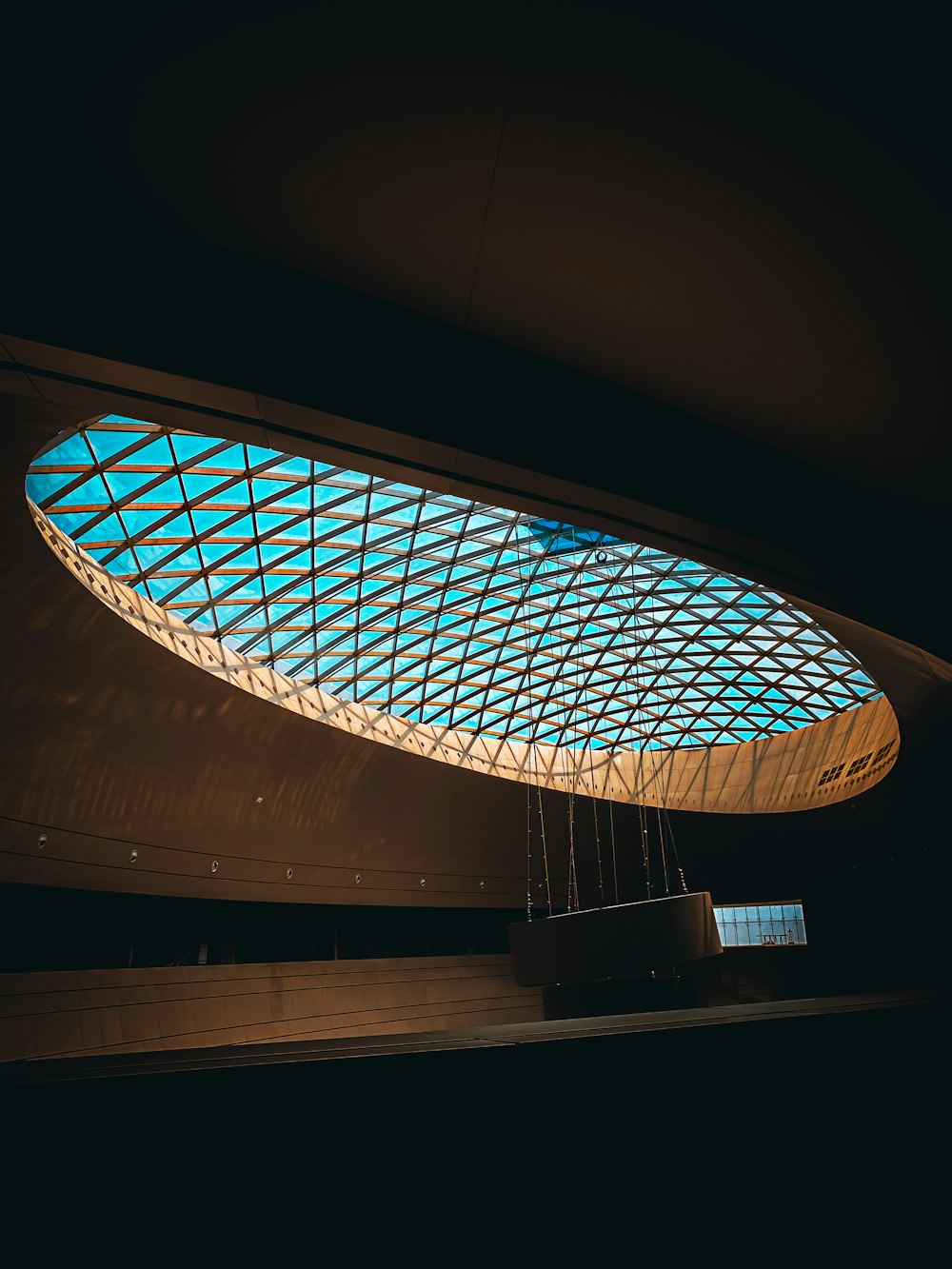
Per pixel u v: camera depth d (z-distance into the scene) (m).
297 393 9.09
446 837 38.56
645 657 37.53
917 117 6.62
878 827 39.28
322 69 6.67
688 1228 10.20
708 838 44.25
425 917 43.00
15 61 6.75
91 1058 8.93
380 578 27.53
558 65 6.57
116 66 6.76
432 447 9.95
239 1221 7.70
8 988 22.69
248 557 23.66
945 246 7.72
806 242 8.02
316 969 35.62
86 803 22.53
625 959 18.89
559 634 35.00
